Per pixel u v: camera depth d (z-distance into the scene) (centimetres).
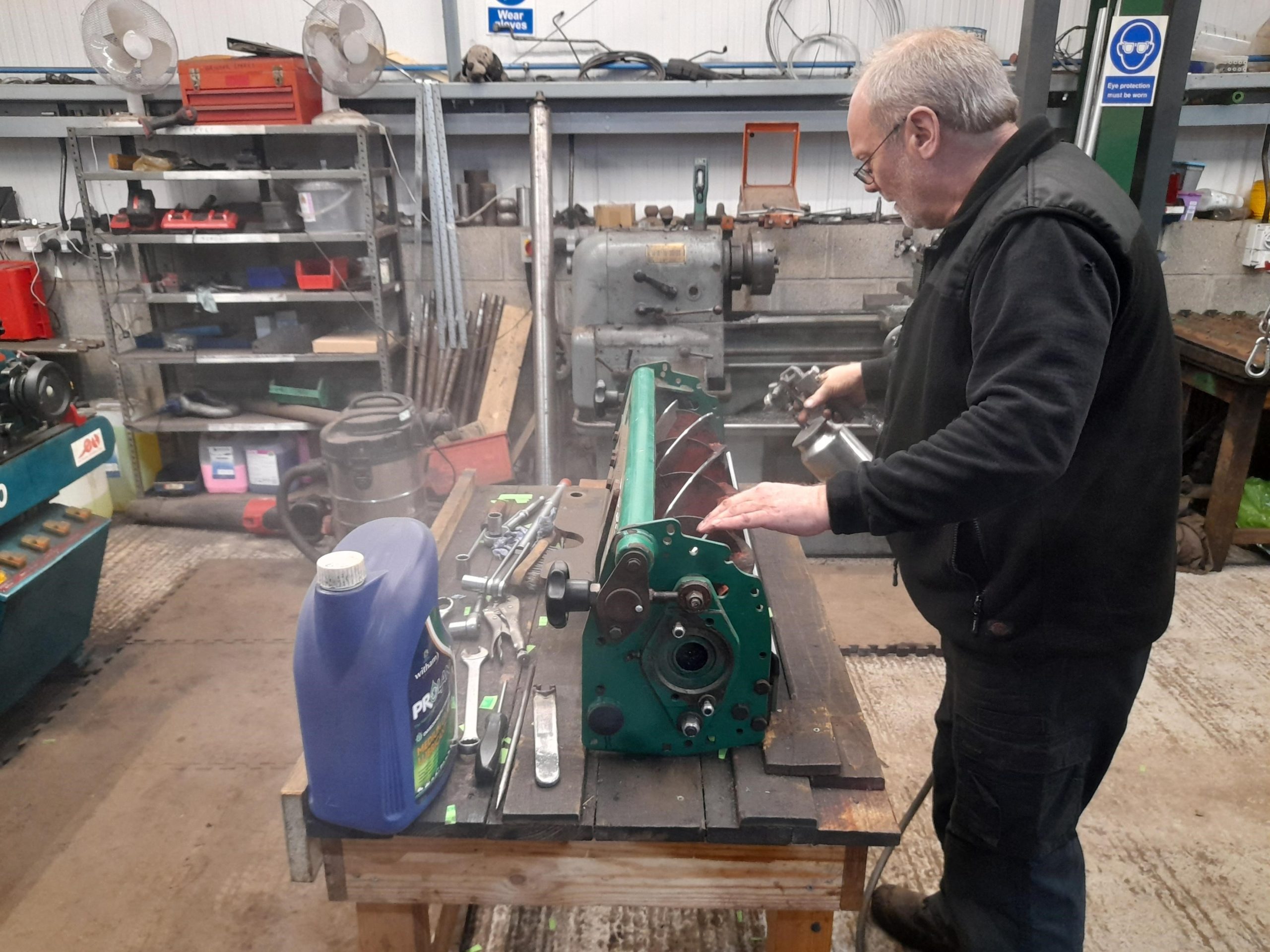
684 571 105
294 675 98
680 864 109
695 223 314
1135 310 106
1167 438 112
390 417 285
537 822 103
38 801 213
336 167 372
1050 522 112
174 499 364
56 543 227
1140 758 227
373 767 98
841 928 177
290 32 363
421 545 106
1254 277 364
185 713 246
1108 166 301
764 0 353
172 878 191
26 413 217
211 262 382
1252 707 247
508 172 373
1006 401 97
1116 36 284
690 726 110
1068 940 131
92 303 383
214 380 397
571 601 104
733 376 319
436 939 159
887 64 112
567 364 367
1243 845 199
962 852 133
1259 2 354
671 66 338
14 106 360
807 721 118
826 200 371
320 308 383
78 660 262
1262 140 363
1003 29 354
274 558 337
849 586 315
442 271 353
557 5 355
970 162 111
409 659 97
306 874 108
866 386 157
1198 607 298
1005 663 119
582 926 179
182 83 316
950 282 110
